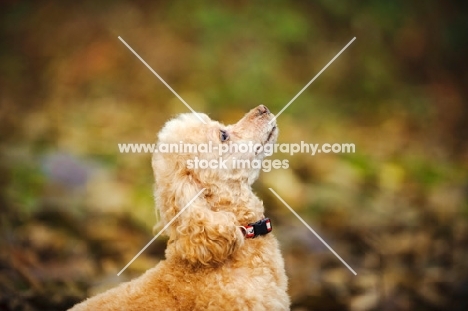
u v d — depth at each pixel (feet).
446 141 28.81
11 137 26.58
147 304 10.84
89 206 20.12
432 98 31.48
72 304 14.93
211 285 10.92
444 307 15.64
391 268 17.46
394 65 32.78
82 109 29.37
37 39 32.78
